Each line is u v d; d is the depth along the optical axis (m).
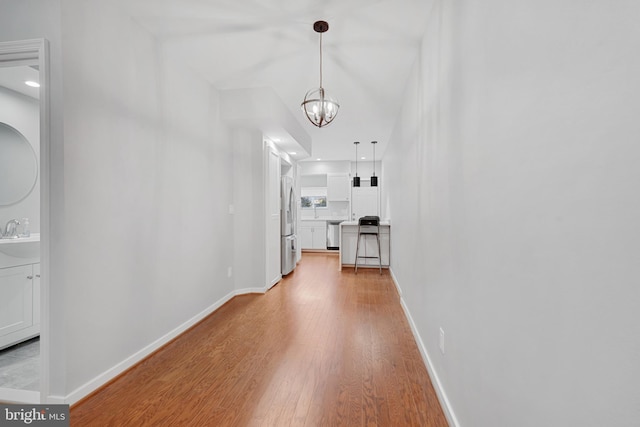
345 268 5.69
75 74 1.71
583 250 0.62
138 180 2.20
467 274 1.32
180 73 2.75
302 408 1.66
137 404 1.70
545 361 0.76
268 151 4.07
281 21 2.22
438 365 1.79
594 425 0.60
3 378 2.00
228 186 3.73
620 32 0.53
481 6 1.15
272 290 4.14
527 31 0.83
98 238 1.86
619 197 0.54
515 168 0.90
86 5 1.78
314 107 2.51
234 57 2.74
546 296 0.75
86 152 1.78
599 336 0.59
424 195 2.27
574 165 0.65
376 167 8.51
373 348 2.39
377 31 2.34
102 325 1.88
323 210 8.60
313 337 2.60
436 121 1.89
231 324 2.91
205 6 2.05
